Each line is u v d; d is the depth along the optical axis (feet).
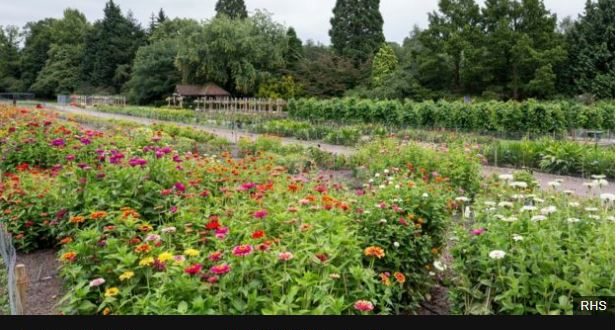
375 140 41.39
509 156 40.19
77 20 219.20
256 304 9.50
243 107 121.80
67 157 22.11
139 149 24.31
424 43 123.54
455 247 12.25
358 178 31.91
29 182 19.94
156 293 9.41
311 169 32.40
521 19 117.80
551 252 10.83
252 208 14.93
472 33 117.19
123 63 185.26
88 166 17.66
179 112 100.42
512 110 61.93
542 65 107.55
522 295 10.44
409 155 29.58
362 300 9.74
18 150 27.22
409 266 13.66
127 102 162.71
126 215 13.53
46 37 209.77
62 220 16.43
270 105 102.22
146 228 12.95
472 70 112.16
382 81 125.29
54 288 15.06
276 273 10.27
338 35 149.69
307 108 82.43
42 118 41.86
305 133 60.23
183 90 141.59
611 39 111.14
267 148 43.37
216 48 139.85
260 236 10.97
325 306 9.11
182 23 182.29
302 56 153.58
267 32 147.95
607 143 56.39
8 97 204.44
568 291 10.55
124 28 187.11
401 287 13.03
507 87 112.88
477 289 11.40
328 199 14.82
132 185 16.71
